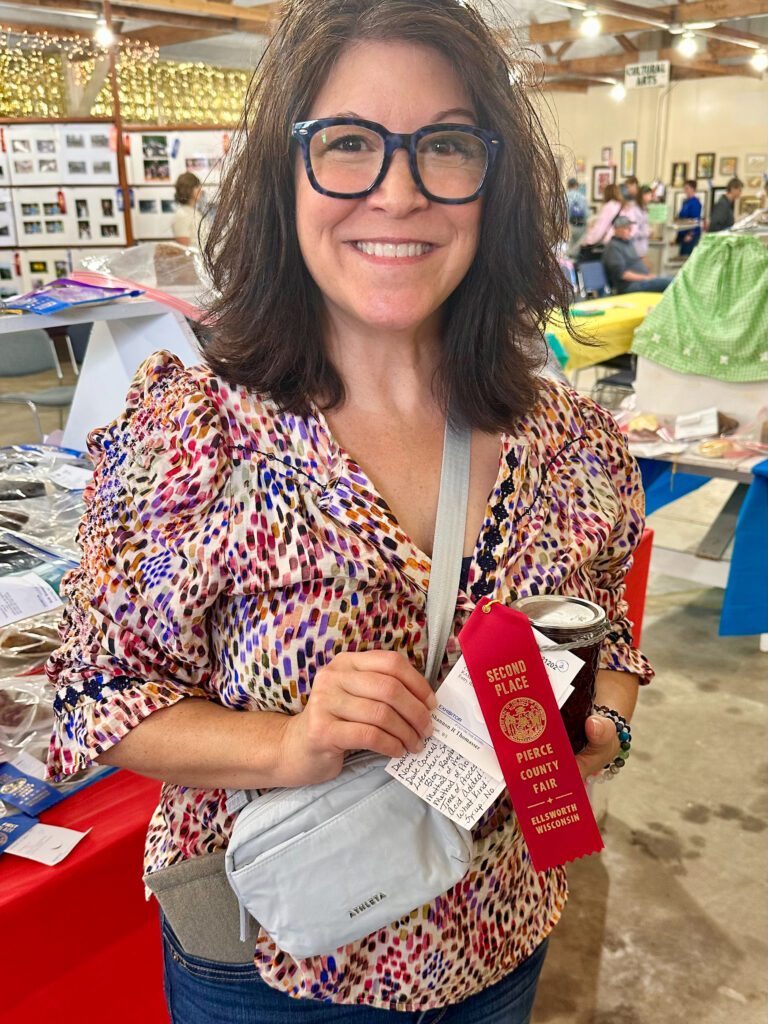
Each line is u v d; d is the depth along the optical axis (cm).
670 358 348
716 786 263
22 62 573
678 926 212
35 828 115
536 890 97
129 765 83
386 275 82
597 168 1353
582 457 99
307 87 80
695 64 1198
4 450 234
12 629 150
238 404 84
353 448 88
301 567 79
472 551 87
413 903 79
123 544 82
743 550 308
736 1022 187
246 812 80
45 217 606
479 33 82
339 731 73
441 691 76
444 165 81
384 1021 90
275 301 85
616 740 86
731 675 326
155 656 84
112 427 91
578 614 78
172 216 623
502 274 91
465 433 92
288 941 79
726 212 1093
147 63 623
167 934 92
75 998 115
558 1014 190
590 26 922
